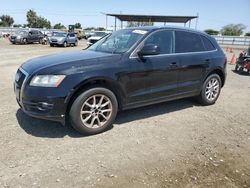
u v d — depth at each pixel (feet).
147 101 16.01
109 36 18.48
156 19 103.30
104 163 11.33
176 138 14.14
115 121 16.14
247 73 38.04
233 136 14.74
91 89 13.51
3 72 31.35
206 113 18.45
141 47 15.33
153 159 11.84
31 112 13.05
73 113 13.24
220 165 11.60
